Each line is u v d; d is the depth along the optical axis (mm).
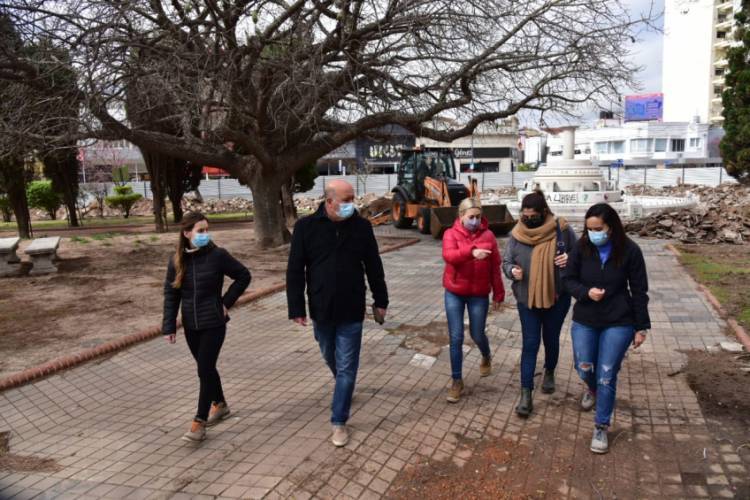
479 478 3566
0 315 8117
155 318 7793
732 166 29719
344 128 14469
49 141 11773
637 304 3729
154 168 21531
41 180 36562
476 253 4359
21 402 5074
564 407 4602
